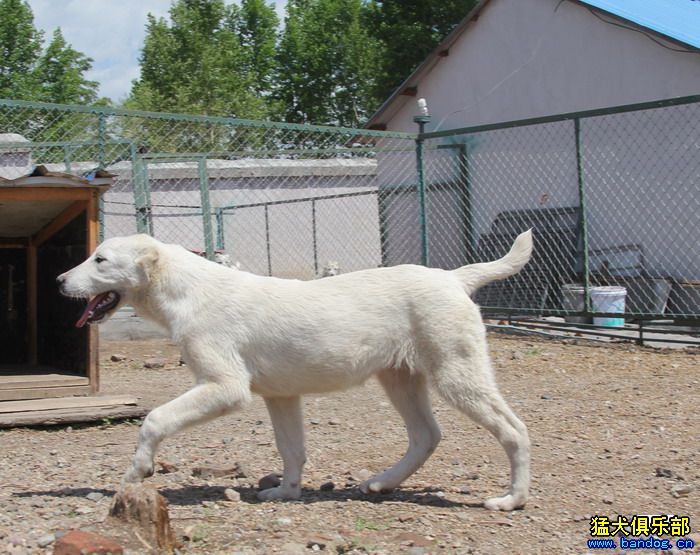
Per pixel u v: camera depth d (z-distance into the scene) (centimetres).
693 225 1165
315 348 556
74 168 1209
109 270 589
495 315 1129
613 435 730
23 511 541
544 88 1336
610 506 568
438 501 577
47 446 719
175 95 2569
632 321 1084
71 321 854
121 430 762
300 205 1497
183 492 600
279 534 493
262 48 3262
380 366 567
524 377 909
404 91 1494
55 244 880
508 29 1378
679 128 1183
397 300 560
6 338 934
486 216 1371
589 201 1272
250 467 675
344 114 3019
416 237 1423
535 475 645
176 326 569
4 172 1136
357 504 566
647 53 1214
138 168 1038
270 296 569
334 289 571
